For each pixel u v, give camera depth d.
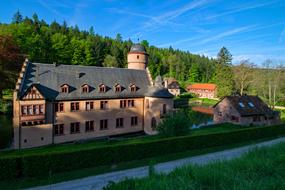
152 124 46.66
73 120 39.62
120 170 24.22
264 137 40.00
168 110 46.78
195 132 44.88
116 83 44.72
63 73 40.88
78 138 40.28
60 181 21.38
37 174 22.89
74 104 39.81
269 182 10.27
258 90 85.94
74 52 104.56
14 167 22.14
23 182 21.31
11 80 48.91
